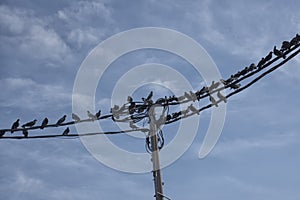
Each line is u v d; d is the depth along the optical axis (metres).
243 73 11.83
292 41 10.96
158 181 12.36
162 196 12.23
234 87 12.21
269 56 11.27
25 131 12.57
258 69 11.60
